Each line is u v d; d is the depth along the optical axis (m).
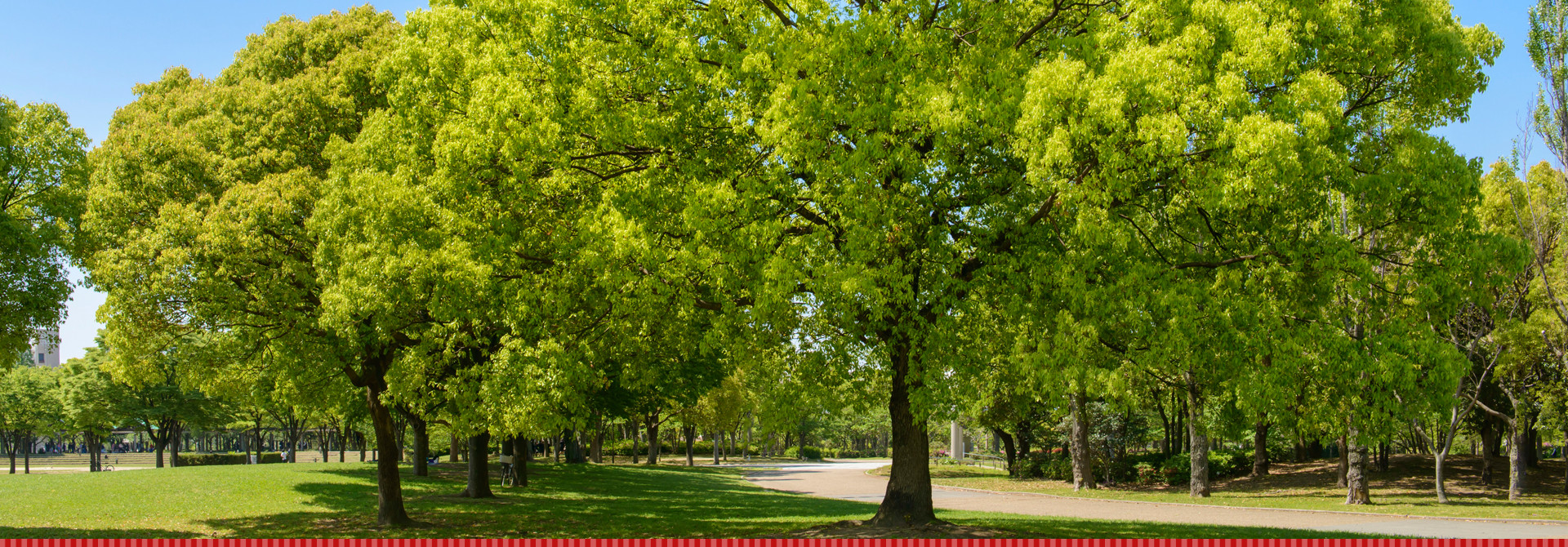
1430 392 12.79
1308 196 12.39
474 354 19.28
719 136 13.47
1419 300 12.30
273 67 20.33
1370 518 22.66
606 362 16.91
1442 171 12.14
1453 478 32.94
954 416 14.01
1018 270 12.72
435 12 14.64
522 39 13.46
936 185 12.69
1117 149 10.94
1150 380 30.88
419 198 14.23
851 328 13.08
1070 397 37.16
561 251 13.94
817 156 12.00
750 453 88.62
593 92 12.95
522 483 30.25
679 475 44.69
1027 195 12.77
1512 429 27.16
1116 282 11.98
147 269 15.22
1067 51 12.37
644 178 13.23
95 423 47.28
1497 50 14.89
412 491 26.80
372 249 14.06
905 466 15.41
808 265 12.99
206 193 16.06
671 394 28.95
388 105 18.58
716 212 12.22
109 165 16.47
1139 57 10.87
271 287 15.37
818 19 12.68
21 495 22.41
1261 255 12.62
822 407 15.85
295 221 15.95
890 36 12.16
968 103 11.43
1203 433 31.69
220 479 27.08
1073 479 37.81
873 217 11.57
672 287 13.45
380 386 18.25
